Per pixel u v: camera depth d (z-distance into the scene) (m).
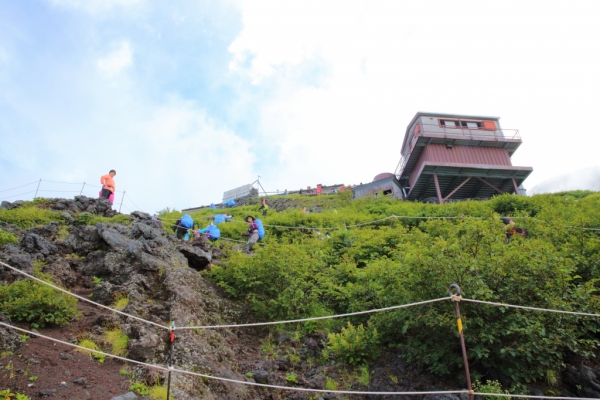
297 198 40.66
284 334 9.65
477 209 24.62
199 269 11.99
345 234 15.34
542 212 18.16
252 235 17.38
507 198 25.17
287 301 10.10
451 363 7.75
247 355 8.84
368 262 13.20
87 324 7.92
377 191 39.19
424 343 8.25
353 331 9.09
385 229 16.89
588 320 7.93
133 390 6.30
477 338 7.63
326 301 11.05
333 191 47.75
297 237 18.20
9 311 7.42
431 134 37.44
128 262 10.46
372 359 8.82
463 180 38.00
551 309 7.50
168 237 14.59
